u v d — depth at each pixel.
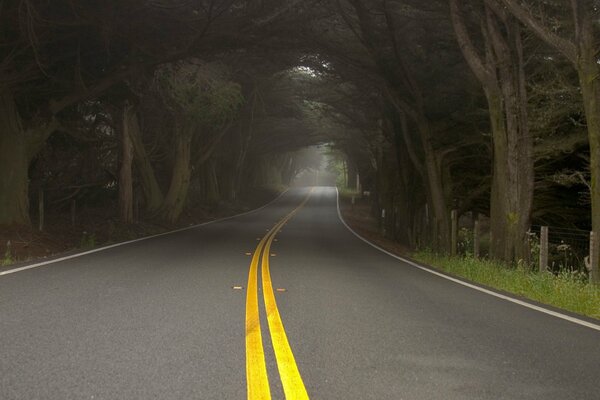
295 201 77.94
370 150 48.66
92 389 4.24
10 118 17.77
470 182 25.80
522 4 12.84
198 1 16.75
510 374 4.93
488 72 16.67
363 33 21.53
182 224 34.28
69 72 19.44
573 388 4.56
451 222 22.56
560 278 11.03
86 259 13.45
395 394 4.31
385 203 40.59
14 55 16.39
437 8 18.36
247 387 4.36
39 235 17.75
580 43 11.50
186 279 10.37
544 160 19.31
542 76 17.70
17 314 6.89
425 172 24.95
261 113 46.19
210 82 28.16
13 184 17.78
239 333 6.14
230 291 9.06
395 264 15.46
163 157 37.62
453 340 6.21
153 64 19.92
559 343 6.22
